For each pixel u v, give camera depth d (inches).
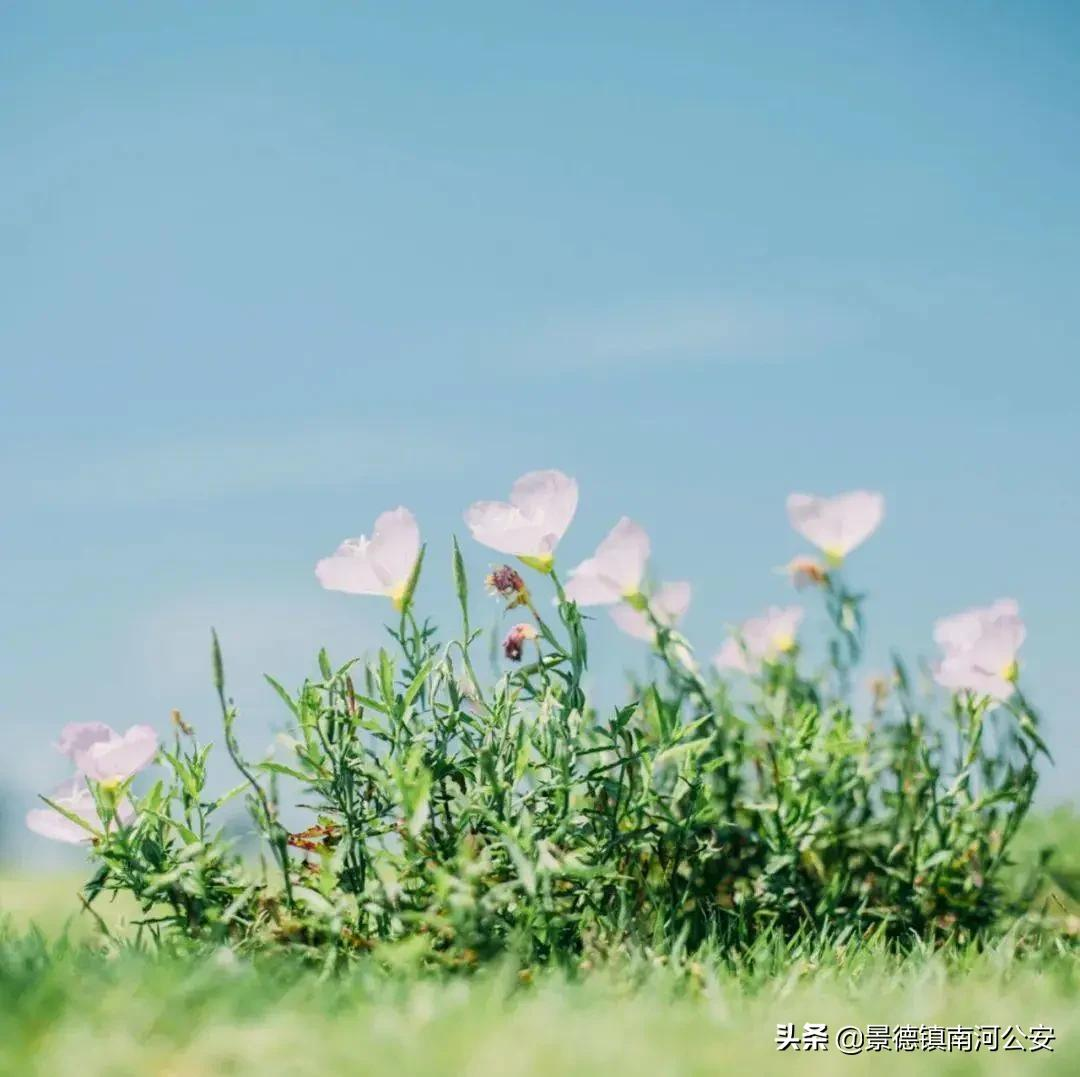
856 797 55.0
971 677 52.2
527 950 46.8
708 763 50.5
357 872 48.5
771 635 57.4
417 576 48.3
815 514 55.2
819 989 46.1
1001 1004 44.8
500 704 49.0
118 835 48.6
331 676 49.1
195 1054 41.4
